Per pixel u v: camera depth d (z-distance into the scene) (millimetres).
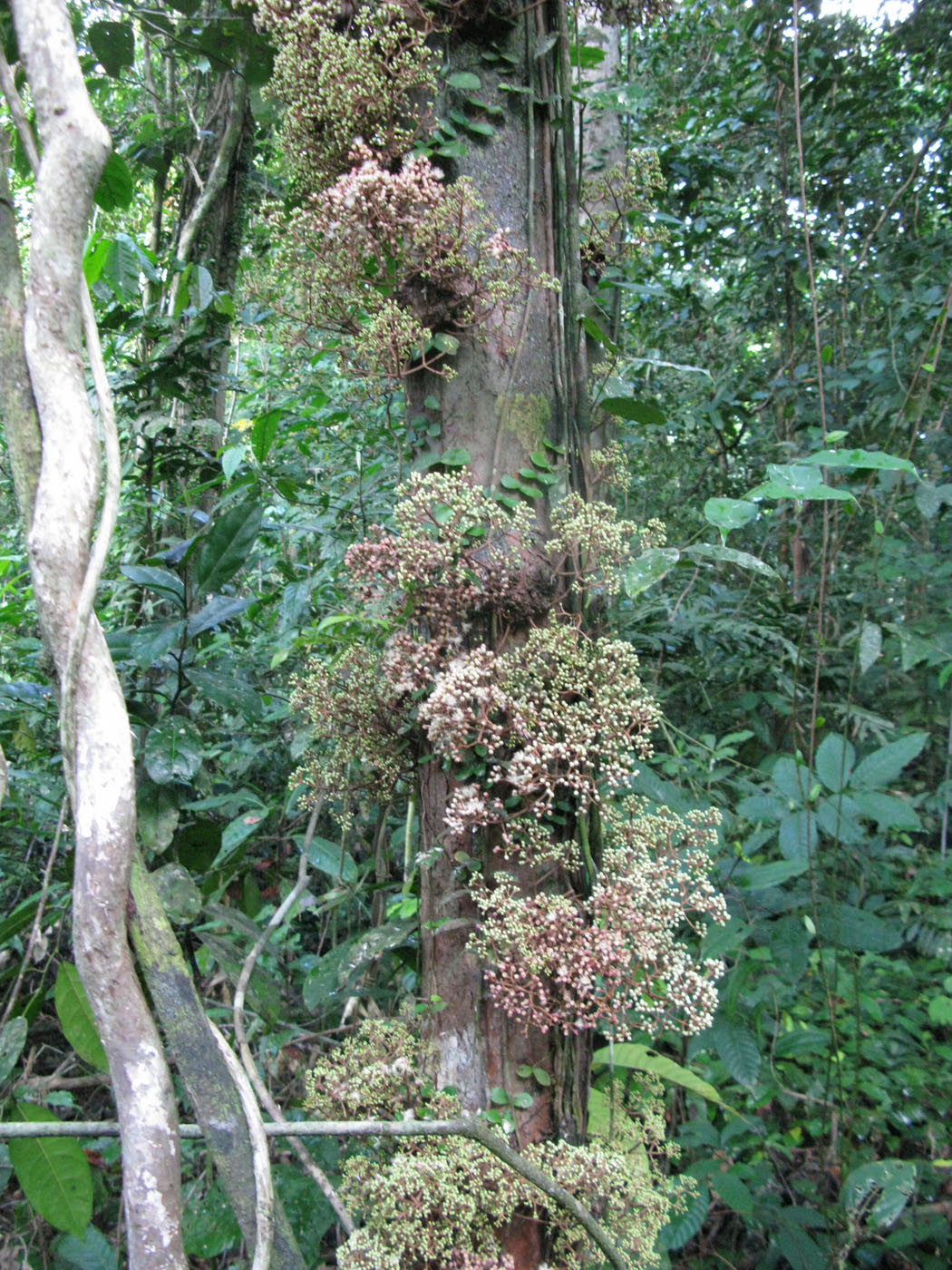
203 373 2820
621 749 1348
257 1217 879
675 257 4094
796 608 3123
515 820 1252
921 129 3461
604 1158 1211
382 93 1299
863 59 3432
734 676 3164
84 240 903
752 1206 1680
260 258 3883
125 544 2840
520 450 1354
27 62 887
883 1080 2117
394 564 1274
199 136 3438
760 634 3051
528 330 1377
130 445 2641
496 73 1381
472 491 1254
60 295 881
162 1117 829
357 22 1305
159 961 934
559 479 1382
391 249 1293
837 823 1754
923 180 3514
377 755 1443
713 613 3236
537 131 1417
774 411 4059
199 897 1499
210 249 3523
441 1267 1173
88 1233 1744
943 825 2627
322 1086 1311
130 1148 819
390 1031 1339
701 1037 1770
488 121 1371
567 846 1276
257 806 1828
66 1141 1446
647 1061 1455
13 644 2252
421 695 1372
